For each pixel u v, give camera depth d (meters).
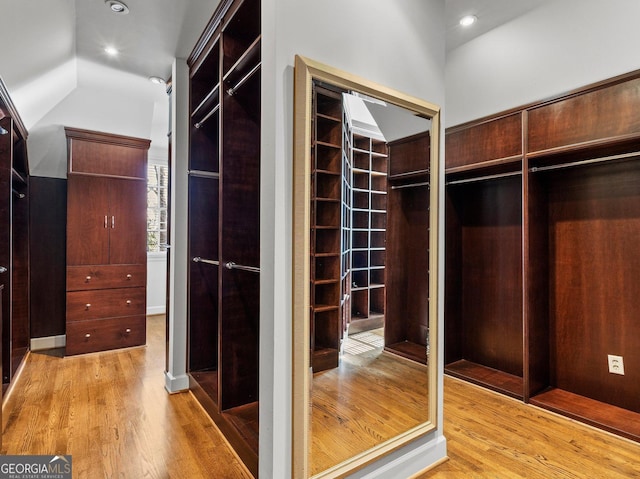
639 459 1.85
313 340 1.41
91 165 3.54
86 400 2.48
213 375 2.58
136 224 3.75
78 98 3.32
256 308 2.20
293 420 1.34
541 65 2.38
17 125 2.86
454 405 2.46
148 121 3.74
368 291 1.64
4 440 1.97
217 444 1.95
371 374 1.63
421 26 1.78
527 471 1.75
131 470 1.73
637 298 2.25
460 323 3.27
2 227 2.64
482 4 2.32
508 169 2.80
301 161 1.35
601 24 2.10
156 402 2.46
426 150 1.79
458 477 1.70
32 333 3.64
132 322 3.71
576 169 2.53
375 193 1.67
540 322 2.58
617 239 2.34
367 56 1.56
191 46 2.52
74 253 3.44
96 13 2.16
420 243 1.81
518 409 2.40
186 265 2.66
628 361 2.29
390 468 1.60
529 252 2.51
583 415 2.22
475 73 2.75
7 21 1.81
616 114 2.06
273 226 1.33
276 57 1.31
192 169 2.64
